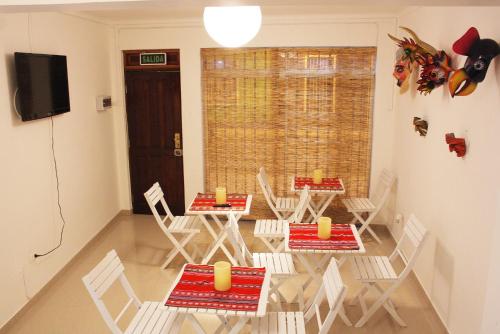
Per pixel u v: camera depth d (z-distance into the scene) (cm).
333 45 514
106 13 473
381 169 536
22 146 360
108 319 265
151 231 542
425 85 346
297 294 393
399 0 202
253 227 555
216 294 259
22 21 359
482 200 270
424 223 389
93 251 486
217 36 274
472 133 287
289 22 512
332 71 520
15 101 346
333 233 351
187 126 557
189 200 579
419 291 394
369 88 520
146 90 560
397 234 492
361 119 528
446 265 330
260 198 566
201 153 562
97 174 515
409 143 448
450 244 323
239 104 542
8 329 344
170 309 245
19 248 358
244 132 549
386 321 355
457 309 307
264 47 522
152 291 403
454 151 317
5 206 338
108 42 543
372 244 504
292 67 523
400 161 484
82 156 473
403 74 420
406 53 360
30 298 374
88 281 259
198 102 549
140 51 547
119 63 551
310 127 537
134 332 264
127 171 584
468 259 289
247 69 531
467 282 290
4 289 339
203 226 558
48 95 387
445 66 327
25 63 349
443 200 340
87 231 488
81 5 216
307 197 429
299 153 546
